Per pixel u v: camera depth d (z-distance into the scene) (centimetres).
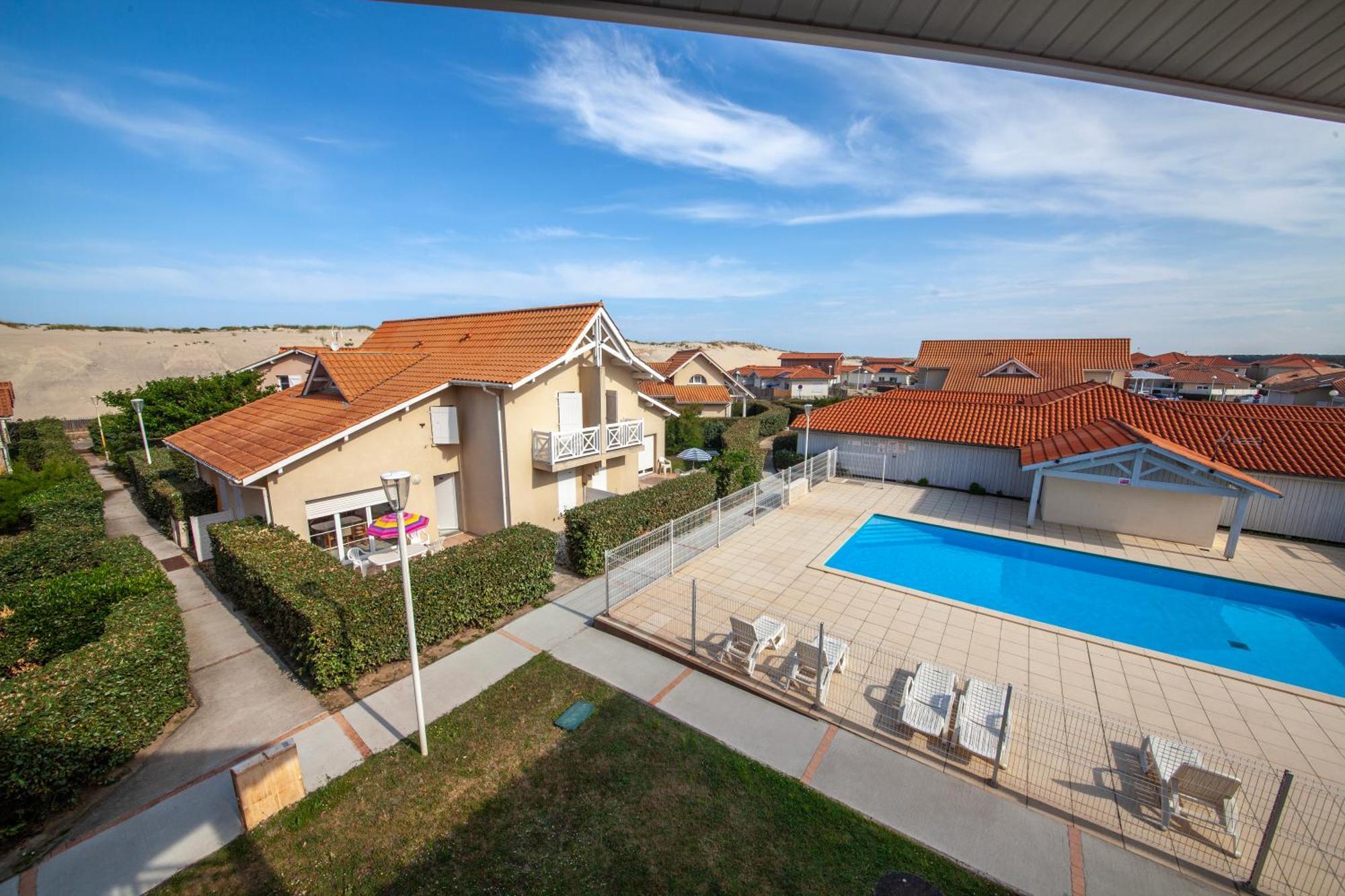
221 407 2753
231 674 1051
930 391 2941
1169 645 1214
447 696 984
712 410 5025
